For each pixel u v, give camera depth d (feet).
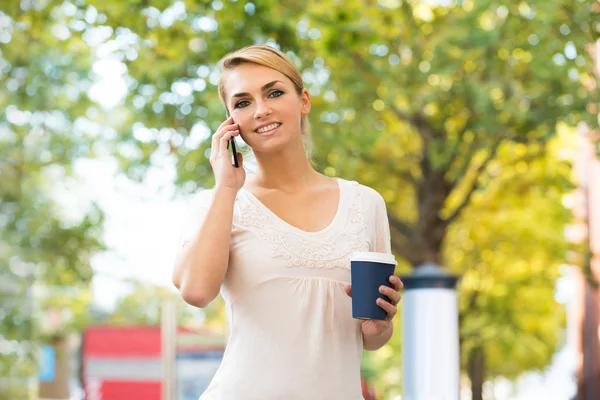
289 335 12.34
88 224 81.25
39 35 53.06
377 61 52.95
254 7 41.75
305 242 12.62
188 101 48.65
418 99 52.80
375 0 50.49
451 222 61.21
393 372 94.27
